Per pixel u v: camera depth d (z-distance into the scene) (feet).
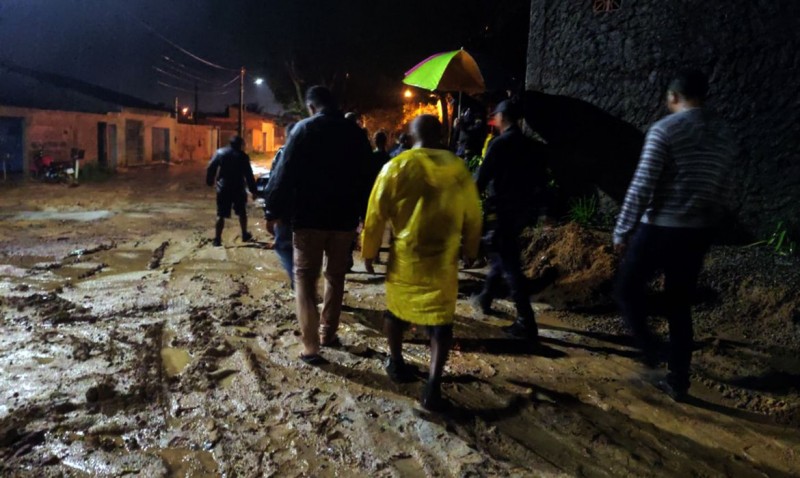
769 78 19.79
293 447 10.86
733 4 20.25
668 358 13.16
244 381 13.38
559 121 24.88
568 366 14.83
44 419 11.47
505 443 11.21
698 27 21.07
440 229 11.80
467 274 23.12
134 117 101.81
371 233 12.41
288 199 13.99
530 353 15.60
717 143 11.69
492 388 13.44
